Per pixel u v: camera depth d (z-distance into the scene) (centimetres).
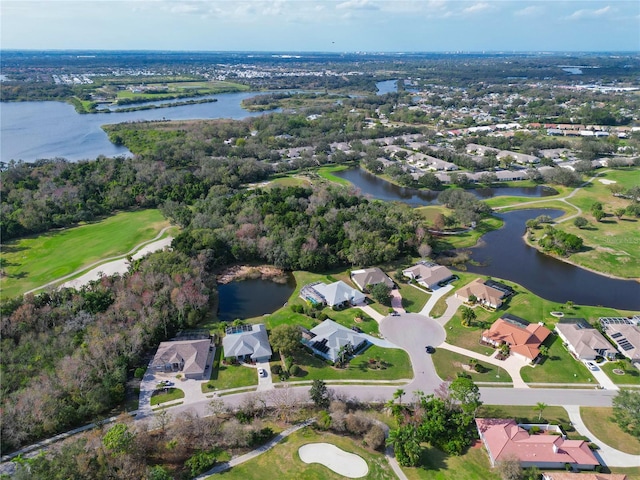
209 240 13425
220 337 10081
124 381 8469
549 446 6875
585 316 10681
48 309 10231
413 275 12556
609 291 12206
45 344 9350
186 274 11450
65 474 6081
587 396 8250
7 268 13350
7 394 8012
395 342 9856
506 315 10694
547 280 12838
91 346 8788
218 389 8481
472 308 11131
